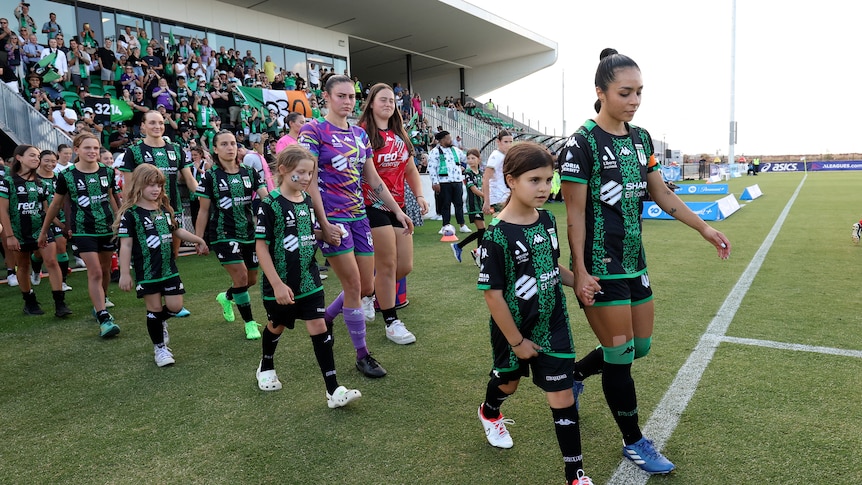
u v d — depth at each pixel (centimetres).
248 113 1444
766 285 540
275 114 1495
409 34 2372
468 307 510
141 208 381
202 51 1598
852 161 4788
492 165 682
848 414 268
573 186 216
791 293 506
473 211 866
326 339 304
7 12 1251
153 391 338
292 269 302
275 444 265
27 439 279
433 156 1042
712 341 381
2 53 1111
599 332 228
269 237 298
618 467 234
